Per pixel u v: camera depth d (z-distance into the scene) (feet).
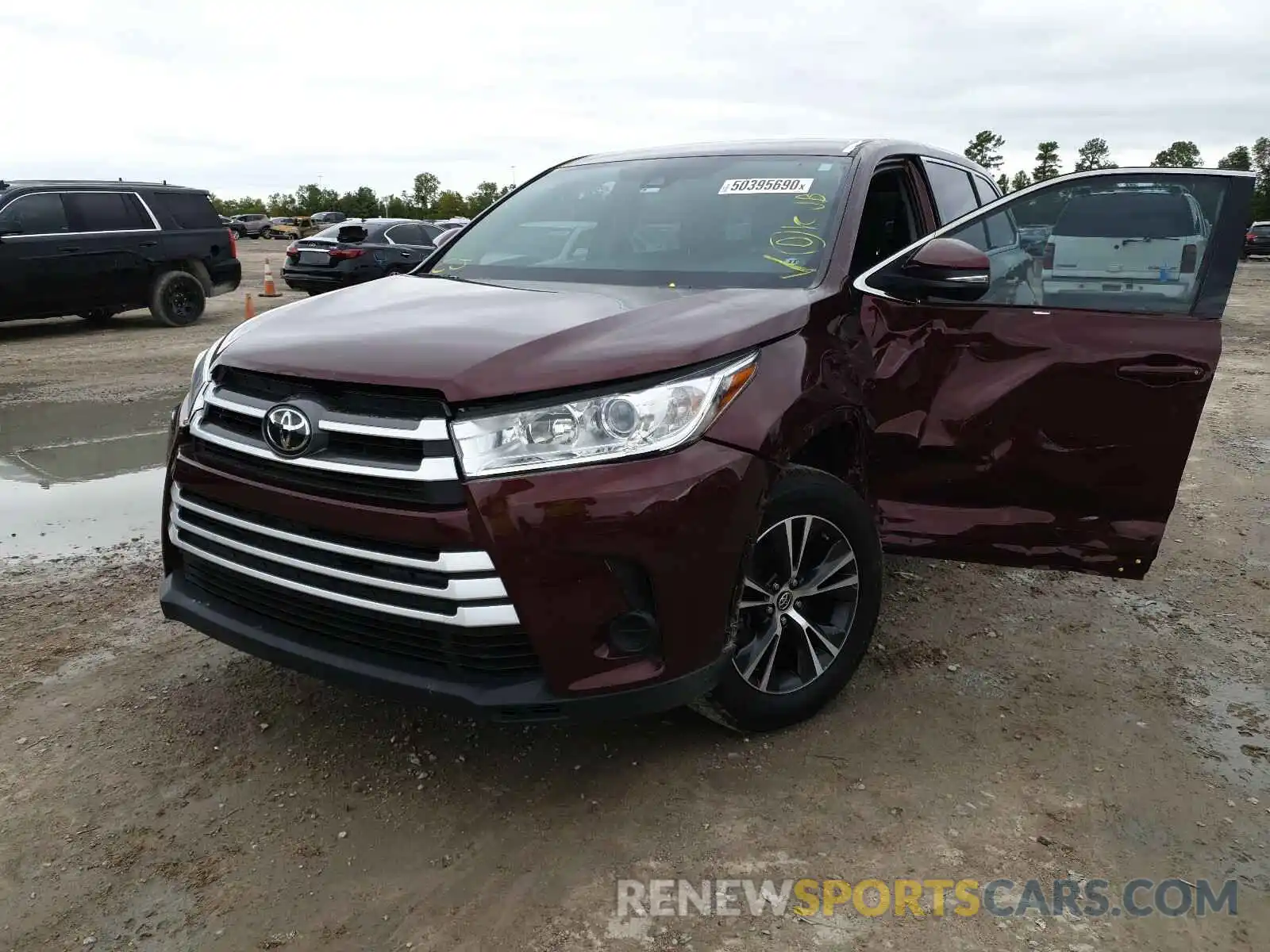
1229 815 8.60
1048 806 8.68
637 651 8.02
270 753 9.48
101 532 15.81
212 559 8.81
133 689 10.68
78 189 40.01
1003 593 13.44
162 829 8.37
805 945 7.08
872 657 11.48
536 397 7.59
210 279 44.50
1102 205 10.10
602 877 7.79
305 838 8.27
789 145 12.97
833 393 9.43
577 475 7.58
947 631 12.21
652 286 10.55
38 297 38.75
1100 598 13.33
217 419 8.71
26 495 17.84
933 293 10.39
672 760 9.35
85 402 26.48
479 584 7.49
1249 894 7.62
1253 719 10.27
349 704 10.38
